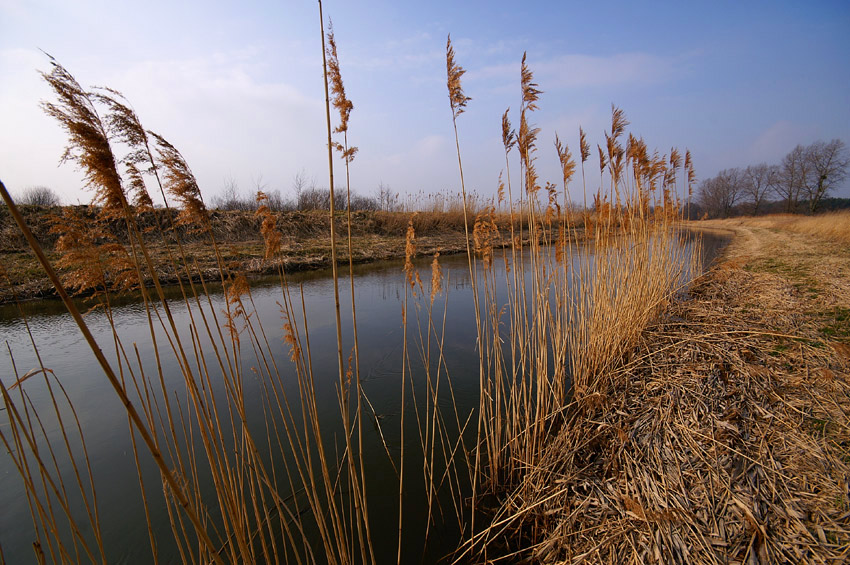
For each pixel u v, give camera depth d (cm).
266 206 311
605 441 445
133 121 234
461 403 638
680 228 1144
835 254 1396
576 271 1042
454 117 393
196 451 532
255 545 390
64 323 1031
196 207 273
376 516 424
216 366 783
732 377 499
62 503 224
